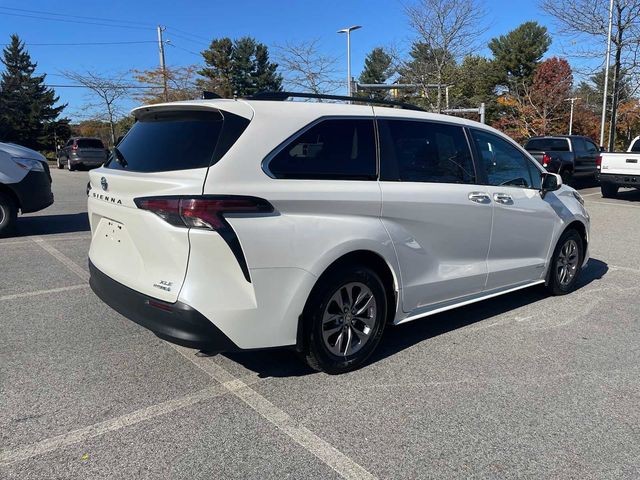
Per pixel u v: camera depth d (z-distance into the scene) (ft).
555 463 9.02
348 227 11.47
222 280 10.03
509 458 9.12
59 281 19.27
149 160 11.15
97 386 11.37
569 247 18.42
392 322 13.09
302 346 11.34
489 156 15.35
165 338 10.29
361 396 11.15
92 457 8.95
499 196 15.12
